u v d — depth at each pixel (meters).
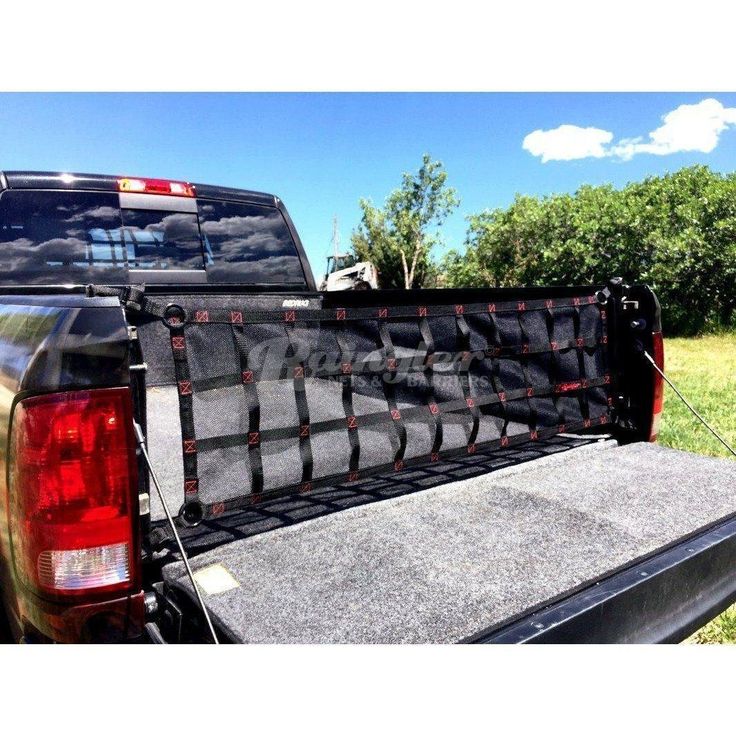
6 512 1.53
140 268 3.73
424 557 1.83
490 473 2.43
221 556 1.81
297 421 1.97
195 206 3.91
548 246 17.44
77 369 1.41
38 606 1.46
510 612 1.59
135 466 1.50
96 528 1.45
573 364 2.69
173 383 3.99
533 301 2.56
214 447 1.81
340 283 14.18
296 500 2.18
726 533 2.01
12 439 1.46
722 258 14.03
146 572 1.75
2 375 1.55
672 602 1.85
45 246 3.46
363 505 2.12
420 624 1.54
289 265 4.28
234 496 1.84
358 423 2.08
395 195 27.44
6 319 1.72
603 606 1.66
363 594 1.65
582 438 2.87
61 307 1.47
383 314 2.16
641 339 2.79
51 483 1.41
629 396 2.87
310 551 1.86
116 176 3.67
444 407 2.30
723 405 6.38
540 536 1.96
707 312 14.66
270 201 4.22
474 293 2.77
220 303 3.56
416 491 2.26
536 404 2.57
